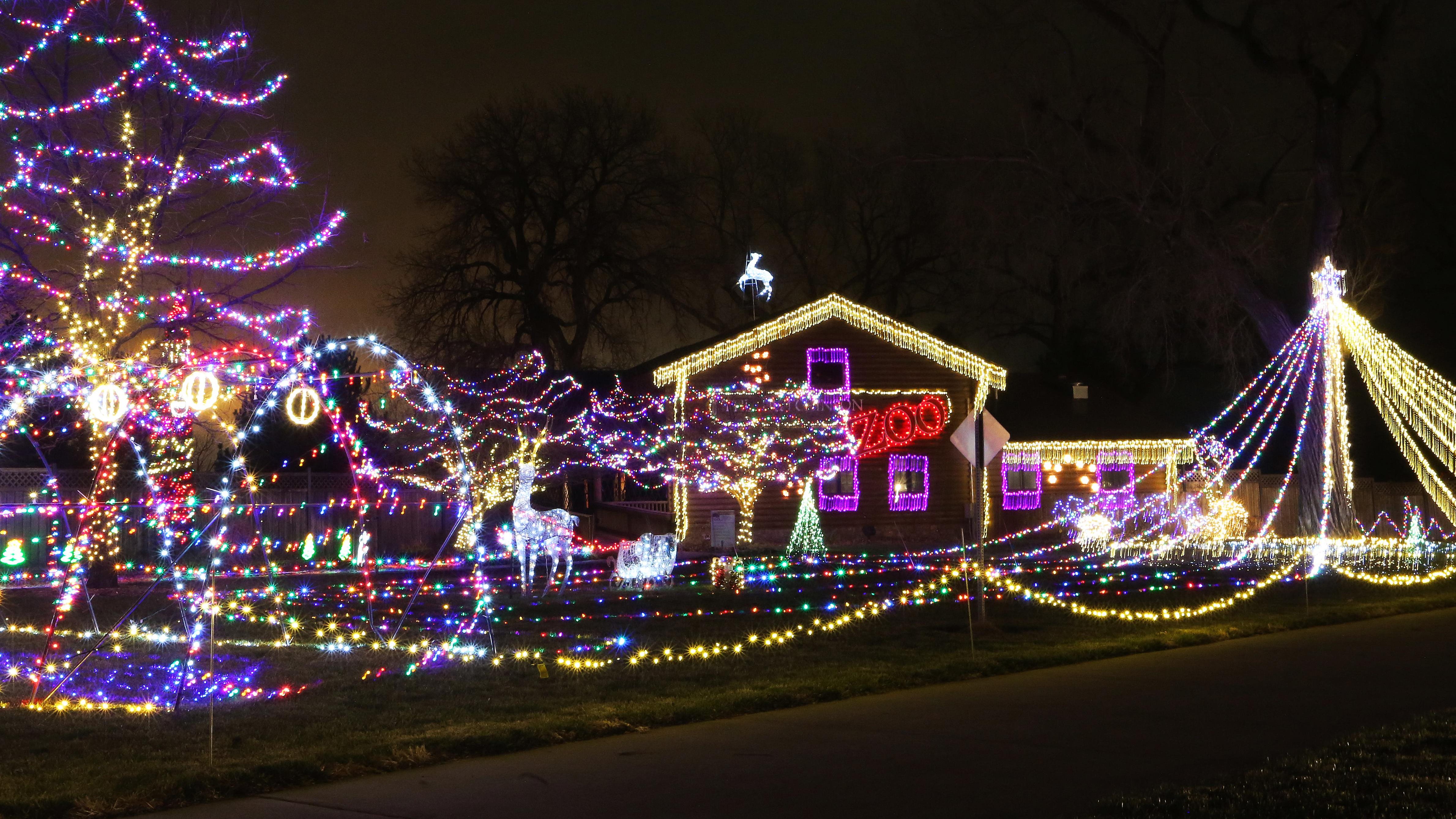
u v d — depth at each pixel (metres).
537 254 61.16
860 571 27.08
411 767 9.05
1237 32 37.53
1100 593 22.77
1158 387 58.34
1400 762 8.48
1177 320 49.25
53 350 19.41
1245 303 39.66
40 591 23.12
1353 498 43.25
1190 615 18.73
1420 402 28.44
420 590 15.63
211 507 16.69
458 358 57.09
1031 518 41.97
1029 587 23.91
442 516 35.38
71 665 13.94
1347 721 10.38
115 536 24.02
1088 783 8.32
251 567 30.22
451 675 13.09
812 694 11.71
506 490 35.41
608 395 44.91
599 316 61.16
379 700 11.61
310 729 10.16
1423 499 43.50
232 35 20.70
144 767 8.84
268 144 20.88
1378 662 13.92
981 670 13.35
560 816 7.68
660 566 24.02
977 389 40.44
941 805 7.81
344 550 30.56
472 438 37.00
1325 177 37.00
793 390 38.38
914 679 12.73
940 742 9.72
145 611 19.69
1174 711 10.97
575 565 29.89
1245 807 7.39
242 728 10.27
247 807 7.97
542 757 9.36
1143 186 38.84
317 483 33.91
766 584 24.50
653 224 61.88
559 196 60.66
